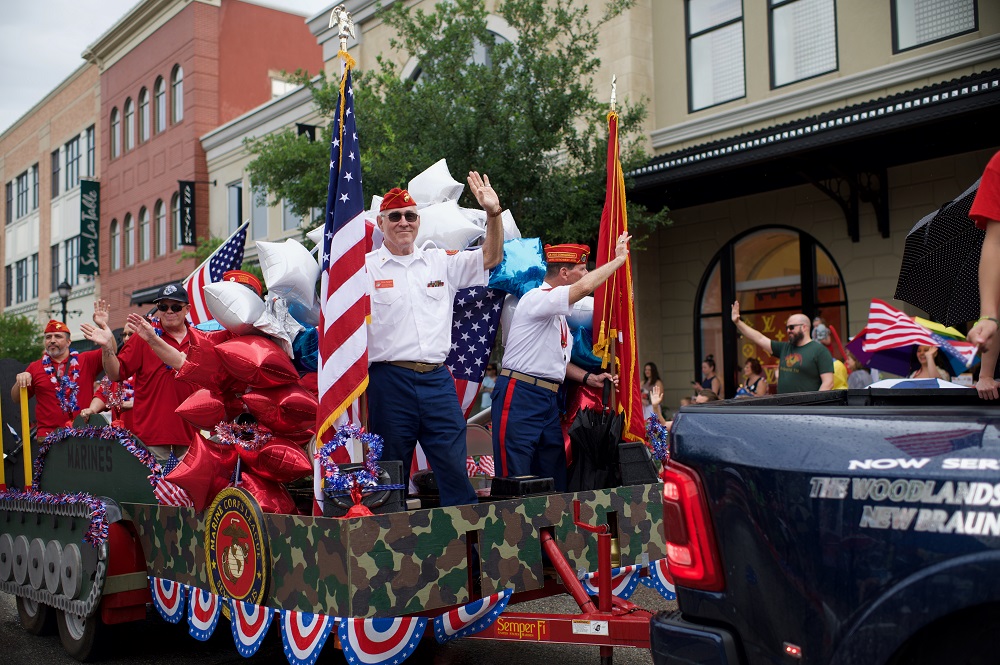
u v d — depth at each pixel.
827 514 2.33
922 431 2.26
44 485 5.84
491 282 5.25
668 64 14.89
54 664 5.17
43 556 5.48
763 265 14.01
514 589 3.91
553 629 3.71
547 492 4.29
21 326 28.47
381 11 13.14
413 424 4.31
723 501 2.53
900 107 10.48
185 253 19.12
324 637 3.53
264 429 4.29
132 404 5.84
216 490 4.32
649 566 4.62
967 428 2.20
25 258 39.12
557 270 5.45
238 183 24.38
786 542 2.39
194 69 25.69
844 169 12.33
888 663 2.21
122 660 5.14
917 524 2.19
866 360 8.42
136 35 28.91
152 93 27.95
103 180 31.27
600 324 5.20
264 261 4.56
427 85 11.99
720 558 2.54
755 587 2.46
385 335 4.27
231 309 4.32
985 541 2.08
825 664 2.31
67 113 34.56
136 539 4.95
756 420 2.54
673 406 14.91
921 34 12.15
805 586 2.35
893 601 2.20
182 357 4.79
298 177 13.62
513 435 5.07
